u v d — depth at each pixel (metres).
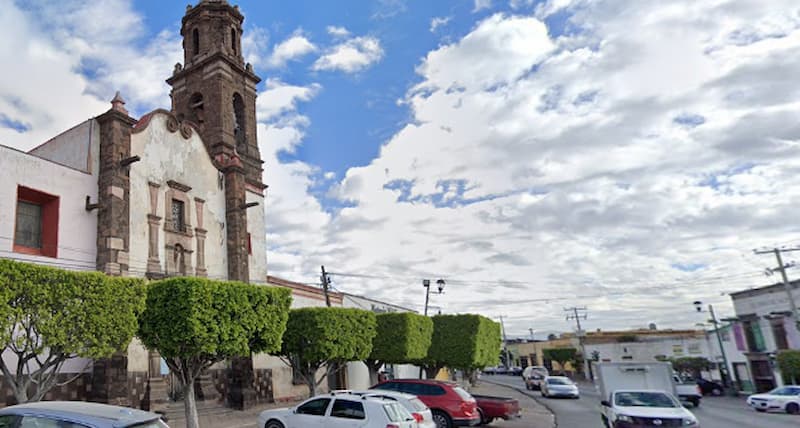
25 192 18.73
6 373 11.67
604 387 18.62
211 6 35.00
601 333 78.94
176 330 14.65
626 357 69.81
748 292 43.50
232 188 28.08
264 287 17.69
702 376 56.12
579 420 23.14
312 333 21.67
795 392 28.58
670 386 18.19
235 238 27.47
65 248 19.30
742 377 45.50
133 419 6.91
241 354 16.34
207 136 31.78
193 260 25.02
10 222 17.98
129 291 14.22
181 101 33.88
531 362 99.75
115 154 21.11
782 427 20.91
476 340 32.91
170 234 23.81
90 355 12.93
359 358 23.61
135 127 23.00
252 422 21.89
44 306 12.16
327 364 23.31
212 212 26.91
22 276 11.80
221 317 15.53
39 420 6.70
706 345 66.50
